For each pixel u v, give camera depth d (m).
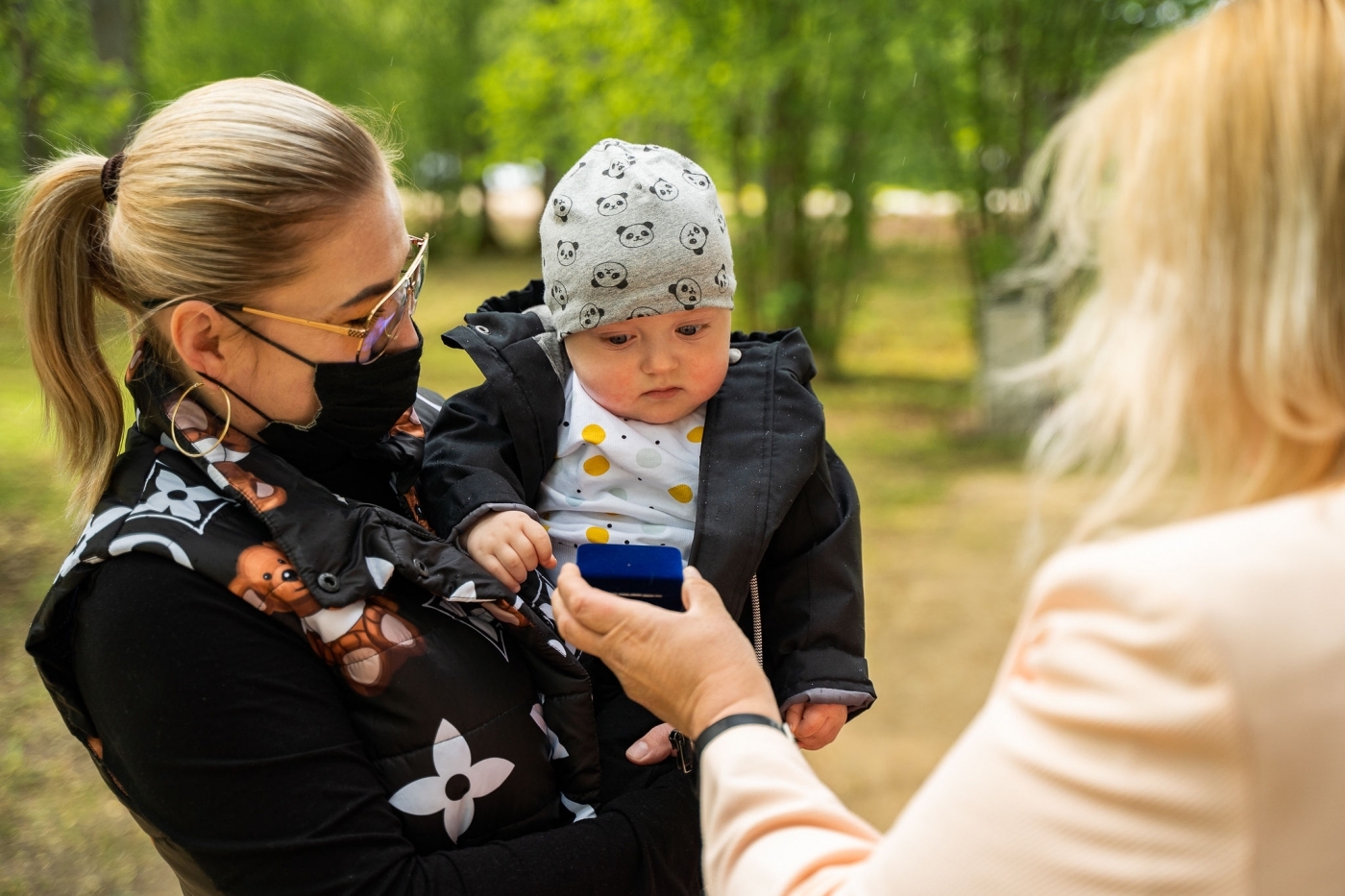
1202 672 0.79
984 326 8.95
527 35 12.07
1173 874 0.80
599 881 1.31
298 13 18.36
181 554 1.23
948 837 0.89
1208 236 0.89
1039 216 8.42
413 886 1.21
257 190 1.26
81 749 3.65
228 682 1.20
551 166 13.98
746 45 9.79
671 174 1.61
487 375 1.64
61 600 1.25
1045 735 0.86
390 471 1.54
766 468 1.56
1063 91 8.82
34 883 2.94
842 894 0.95
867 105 10.36
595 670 1.61
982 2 8.71
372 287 1.34
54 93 6.54
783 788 1.08
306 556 1.26
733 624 1.25
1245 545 0.83
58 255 1.35
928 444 8.86
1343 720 0.78
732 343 1.79
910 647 4.98
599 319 1.58
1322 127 0.85
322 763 1.21
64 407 1.38
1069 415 0.98
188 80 14.46
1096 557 0.88
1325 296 0.85
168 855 1.27
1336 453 0.90
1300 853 0.79
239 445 1.34
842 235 11.51
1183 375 0.91
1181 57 0.95
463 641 1.35
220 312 1.29
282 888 1.19
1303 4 0.90
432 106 21.25
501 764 1.33
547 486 1.67
